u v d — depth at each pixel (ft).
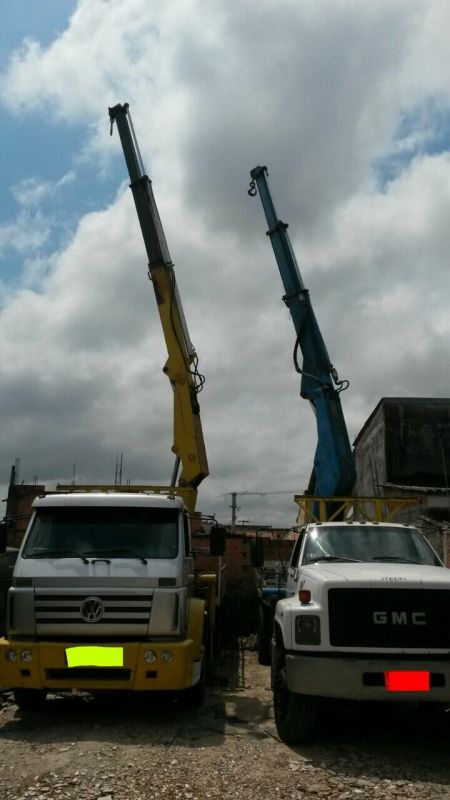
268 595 37.06
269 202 56.44
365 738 21.36
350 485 48.67
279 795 16.52
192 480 45.42
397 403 92.32
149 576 24.00
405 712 24.73
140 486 40.24
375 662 19.48
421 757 19.51
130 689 22.77
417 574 21.71
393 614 20.24
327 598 20.54
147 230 49.42
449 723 22.16
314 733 21.75
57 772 17.93
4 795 16.40
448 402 92.89
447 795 16.66
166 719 23.85
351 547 26.50
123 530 25.86
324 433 49.90
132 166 51.01
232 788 16.93
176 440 46.19
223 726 22.85
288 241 55.31
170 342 47.70
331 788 16.98
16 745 20.39
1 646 22.95
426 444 90.89
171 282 48.75
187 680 23.25
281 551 53.52
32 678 22.62
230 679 32.24
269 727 22.86
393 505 44.42
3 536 27.89
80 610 23.29
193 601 26.53
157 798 16.28
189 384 47.29
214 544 30.22
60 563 24.36
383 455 91.71
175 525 26.27
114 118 52.31
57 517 26.25
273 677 23.31
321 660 19.65
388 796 16.51
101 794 16.48
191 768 18.31
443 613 20.31
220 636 40.04
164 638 23.47
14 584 23.97
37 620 23.27
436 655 19.89
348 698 19.36
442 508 69.05
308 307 53.16
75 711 25.04
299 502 45.68
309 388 51.88
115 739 21.04
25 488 55.67
